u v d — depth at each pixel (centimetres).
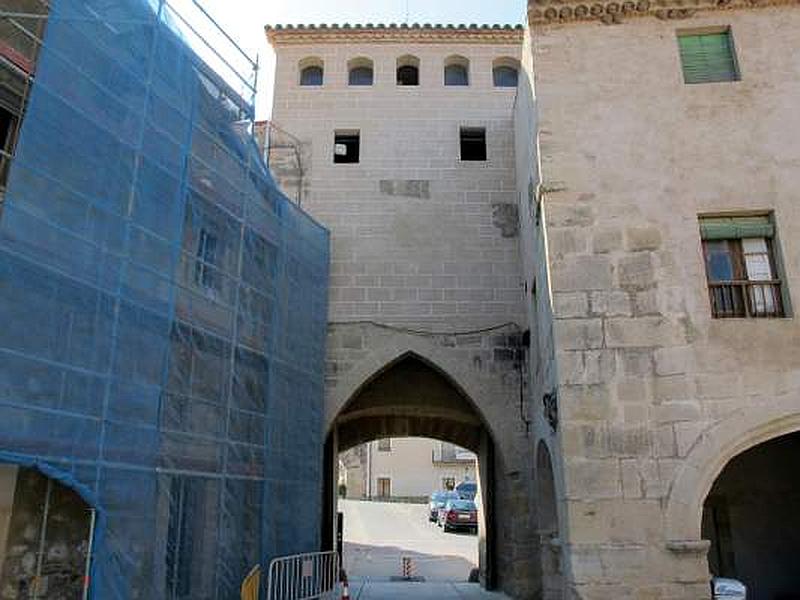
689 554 888
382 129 1678
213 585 1022
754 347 962
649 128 1084
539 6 1157
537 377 1323
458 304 1542
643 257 1017
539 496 1281
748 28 1124
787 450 1271
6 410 720
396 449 5759
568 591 910
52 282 792
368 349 1507
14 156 774
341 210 1608
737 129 1070
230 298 1148
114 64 938
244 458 1133
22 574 816
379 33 1748
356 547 2750
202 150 1139
